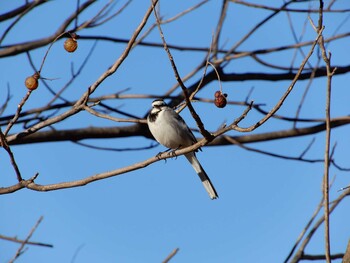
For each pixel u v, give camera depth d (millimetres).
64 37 12977
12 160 8594
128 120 9094
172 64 7344
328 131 7102
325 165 7062
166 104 12781
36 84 8539
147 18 8641
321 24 7340
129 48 8836
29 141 13055
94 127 13586
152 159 8609
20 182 8734
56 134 13227
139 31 8688
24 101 8641
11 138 10008
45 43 13078
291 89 7457
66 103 13367
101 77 9156
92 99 13586
